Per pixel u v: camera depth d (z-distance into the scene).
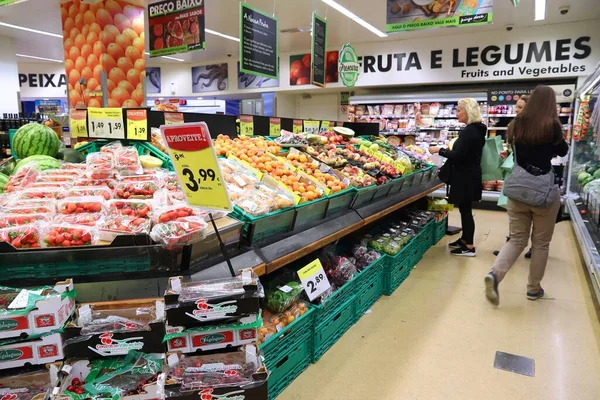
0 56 8.64
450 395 2.18
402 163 4.10
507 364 2.46
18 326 1.29
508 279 3.87
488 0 3.98
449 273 4.04
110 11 5.65
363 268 3.22
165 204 1.89
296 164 3.13
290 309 2.30
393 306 3.26
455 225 6.19
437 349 2.62
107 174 2.19
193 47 5.29
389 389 2.22
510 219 3.25
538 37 7.49
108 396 1.28
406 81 8.80
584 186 5.29
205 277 1.70
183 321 1.38
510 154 4.47
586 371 2.39
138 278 1.60
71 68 6.14
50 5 6.54
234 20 7.56
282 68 10.35
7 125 5.93
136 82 6.05
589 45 7.12
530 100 3.04
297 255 2.27
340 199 2.90
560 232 5.61
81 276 1.57
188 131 1.46
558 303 3.33
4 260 1.50
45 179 2.19
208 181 1.52
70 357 1.37
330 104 10.82
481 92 7.76
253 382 1.37
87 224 1.68
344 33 8.29
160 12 5.52
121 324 1.43
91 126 2.88
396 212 4.84
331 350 2.60
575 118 6.41
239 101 12.23
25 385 1.31
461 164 4.43
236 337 1.45
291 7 6.74
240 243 2.04
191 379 1.38
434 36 8.39
